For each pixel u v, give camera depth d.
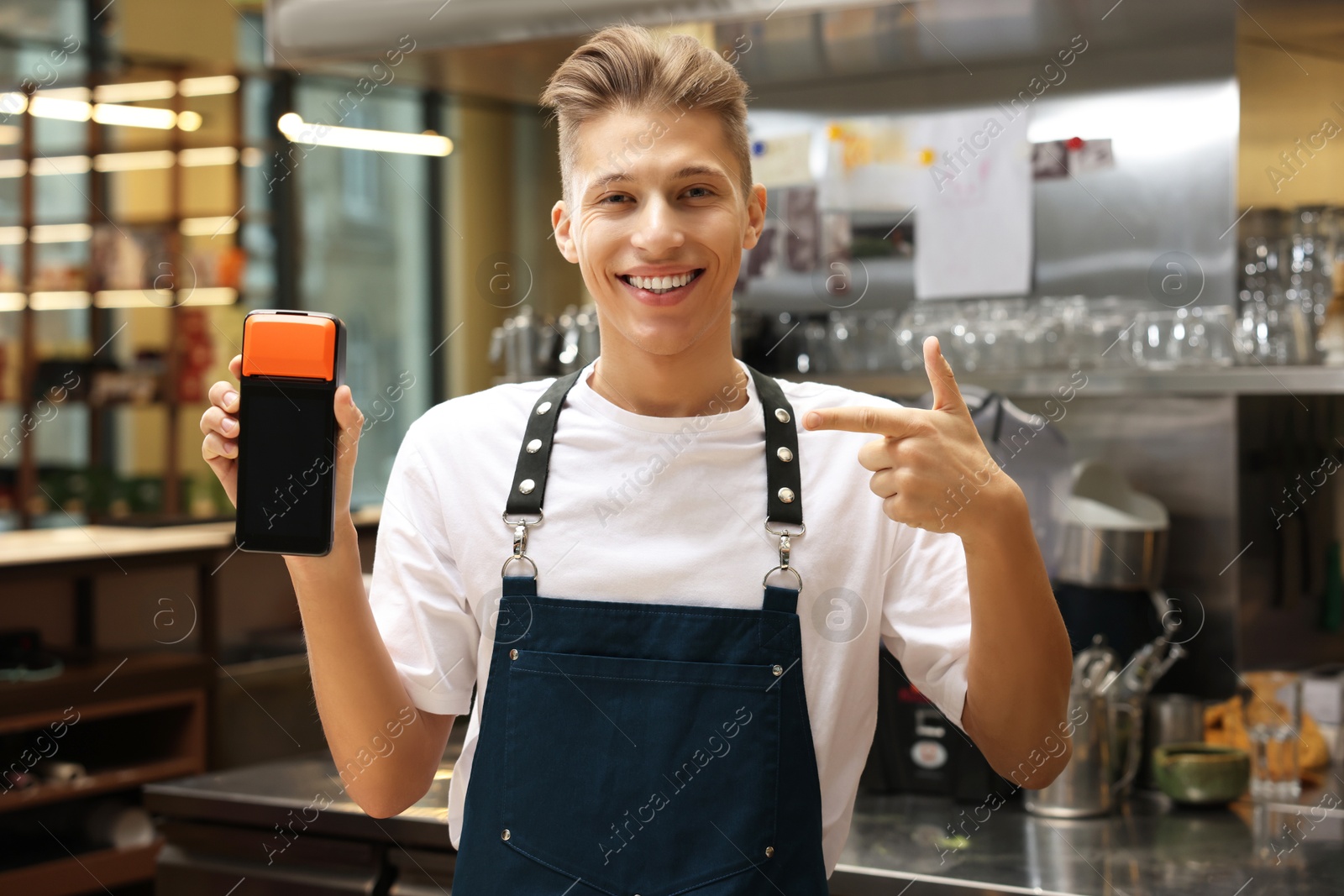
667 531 1.17
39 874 2.81
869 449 1.04
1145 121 2.41
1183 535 2.28
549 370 2.85
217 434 1.06
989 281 2.60
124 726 3.43
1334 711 2.20
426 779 1.23
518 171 5.71
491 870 1.14
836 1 2.01
